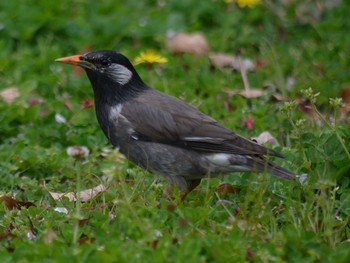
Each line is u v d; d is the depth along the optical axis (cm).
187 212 996
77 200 1041
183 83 1487
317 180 1078
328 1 1798
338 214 1041
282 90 1440
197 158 1102
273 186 1093
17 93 1449
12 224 1027
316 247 909
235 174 1154
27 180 1202
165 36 1670
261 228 985
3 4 1727
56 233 991
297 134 1123
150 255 882
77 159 1233
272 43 1647
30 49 1631
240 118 1372
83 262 874
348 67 1577
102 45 1656
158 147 1110
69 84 1491
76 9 1747
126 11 1756
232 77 1534
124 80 1145
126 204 955
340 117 1377
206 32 1712
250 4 1638
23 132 1341
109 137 1151
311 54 1616
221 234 949
